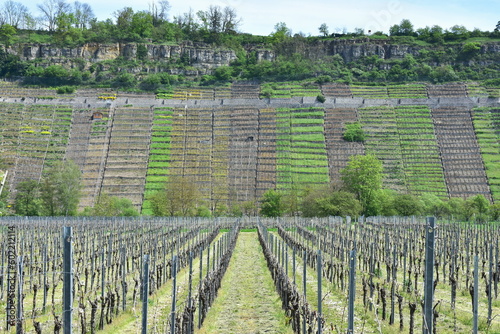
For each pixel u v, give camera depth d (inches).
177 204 6018.7
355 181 5959.6
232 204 7150.6
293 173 7844.5
